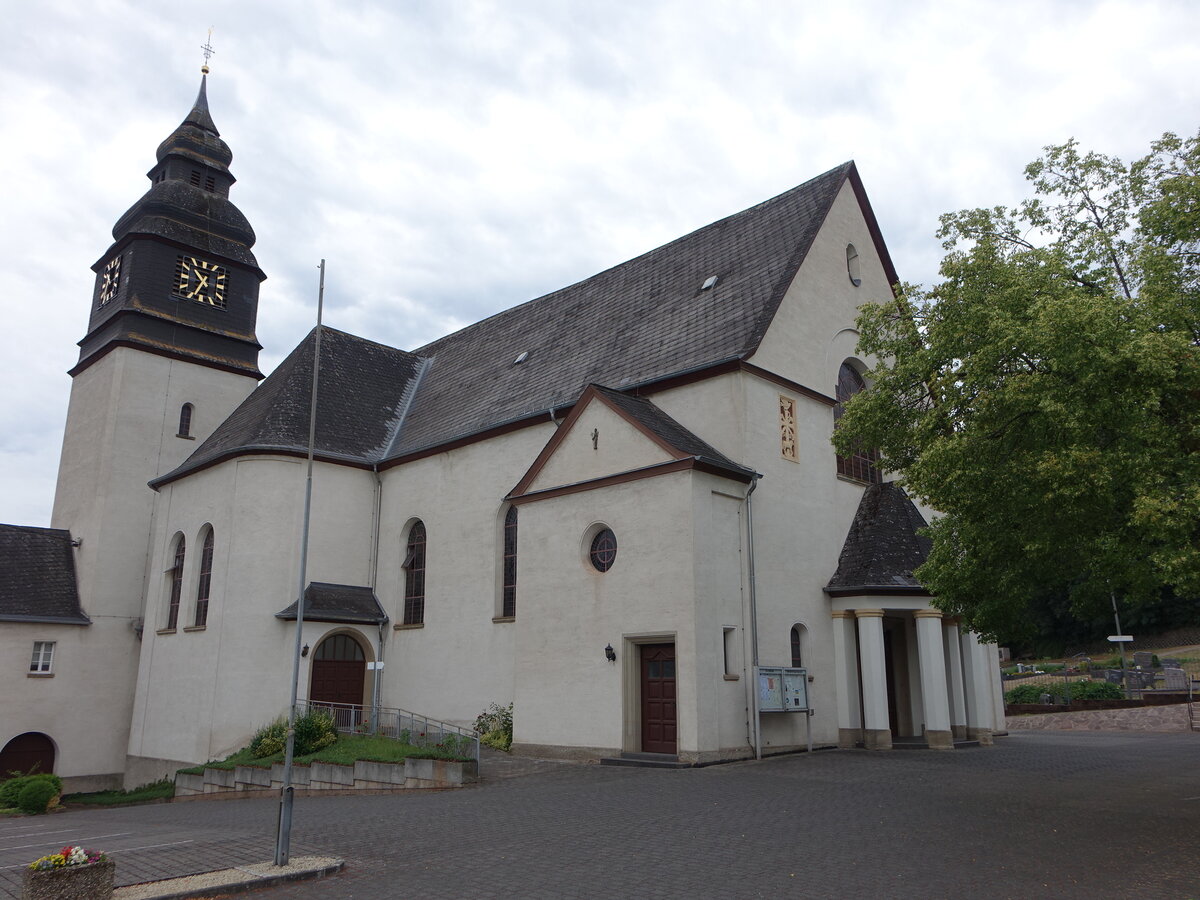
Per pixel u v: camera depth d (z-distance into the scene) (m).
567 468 22.09
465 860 10.27
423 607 27.89
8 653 30.73
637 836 11.28
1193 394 11.46
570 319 30.03
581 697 20.50
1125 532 11.21
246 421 30.42
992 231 14.93
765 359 22.06
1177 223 12.34
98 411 35.22
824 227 25.44
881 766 18.09
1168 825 11.63
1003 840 10.70
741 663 19.72
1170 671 38.84
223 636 26.23
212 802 21.62
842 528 23.98
